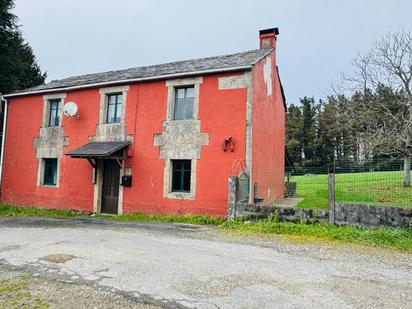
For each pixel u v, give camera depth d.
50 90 14.33
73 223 10.08
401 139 16.27
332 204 8.25
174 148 11.66
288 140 48.97
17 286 4.33
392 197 13.94
